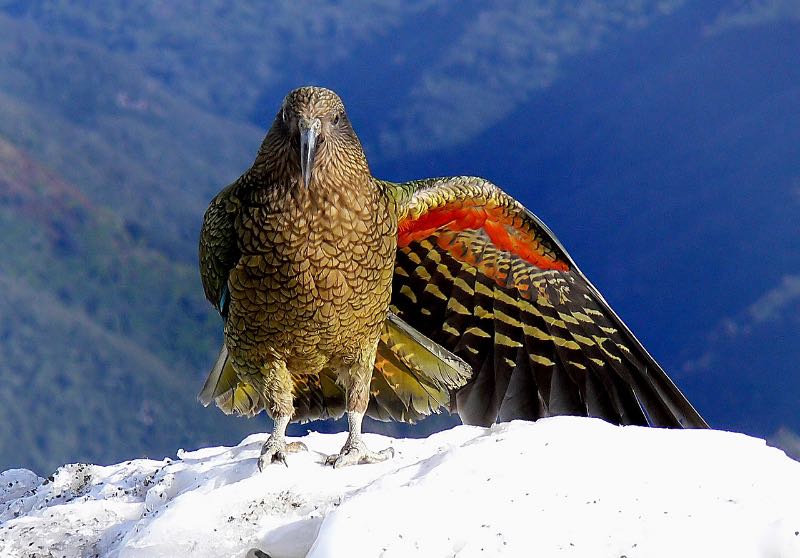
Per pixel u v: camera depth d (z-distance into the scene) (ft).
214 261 20.56
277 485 16.15
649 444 15.06
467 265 24.12
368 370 20.35
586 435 15.39
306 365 20.49
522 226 22.86
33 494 20.92
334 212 18.90
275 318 19.75
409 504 13.69
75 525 18.04
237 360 20.66
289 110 18.78
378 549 13.20
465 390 24.89
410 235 23.50
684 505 13.57
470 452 15.08
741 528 13.07
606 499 13.78
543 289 24.07
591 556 12.94
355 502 13.91
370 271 19.65
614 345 24.08
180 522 15.60
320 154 18.57
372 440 20.16
